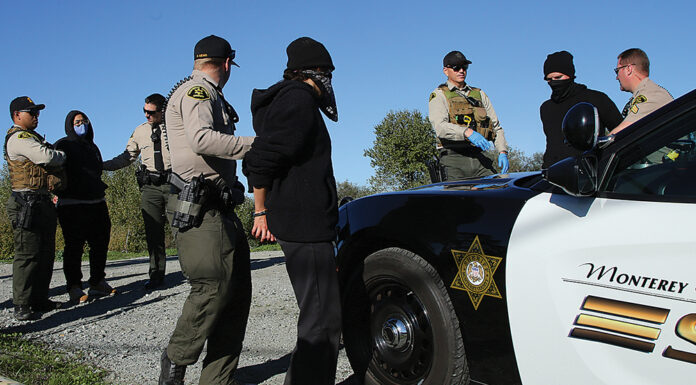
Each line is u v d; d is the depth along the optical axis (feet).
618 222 7.03
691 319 6.22
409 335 9.30
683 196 6.76
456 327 8.61
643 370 6.51
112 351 13.65
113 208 76.59
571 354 7.08
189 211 9.50
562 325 7.18
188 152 9.87
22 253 17.13
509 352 7.73
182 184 9.89
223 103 10.39
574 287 7.14
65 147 19.49
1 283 24.81
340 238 10.44
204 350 14.02
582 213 7.43
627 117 13.04
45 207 17.49
